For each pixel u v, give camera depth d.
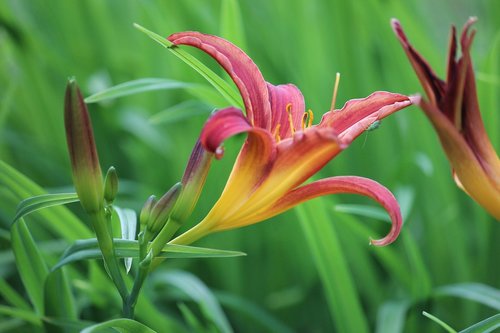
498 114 1.30
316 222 1.09
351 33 1.35
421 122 1.30
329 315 1.32
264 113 0.91
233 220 0.91
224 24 1.11
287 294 1.31
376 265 1.35
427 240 1.32
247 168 0.89
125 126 1.38
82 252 0.93
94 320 1.18
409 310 1.16
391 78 1.37
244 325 1.30
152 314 1.11
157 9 1.36
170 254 0.91
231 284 1.30
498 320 0.93
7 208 1.20
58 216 1.05
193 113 1.19
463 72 0.89
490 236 1.26
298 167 0.89
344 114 0.92
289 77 1.35
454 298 1.27
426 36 1.31
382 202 0.89
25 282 1.00
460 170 0.91
